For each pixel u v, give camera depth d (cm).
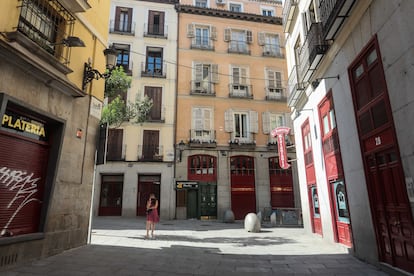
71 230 745
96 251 734
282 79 2453
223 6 2584
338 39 780
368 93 657
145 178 2062
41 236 627
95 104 871
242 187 2144
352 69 734
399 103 534
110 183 2041
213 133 2197
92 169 852
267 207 2002
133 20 2292
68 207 734
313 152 1066
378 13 594
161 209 1978
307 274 567
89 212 841
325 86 924
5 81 552
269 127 2303
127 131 2083
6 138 577
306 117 1148
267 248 868
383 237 622
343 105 788
